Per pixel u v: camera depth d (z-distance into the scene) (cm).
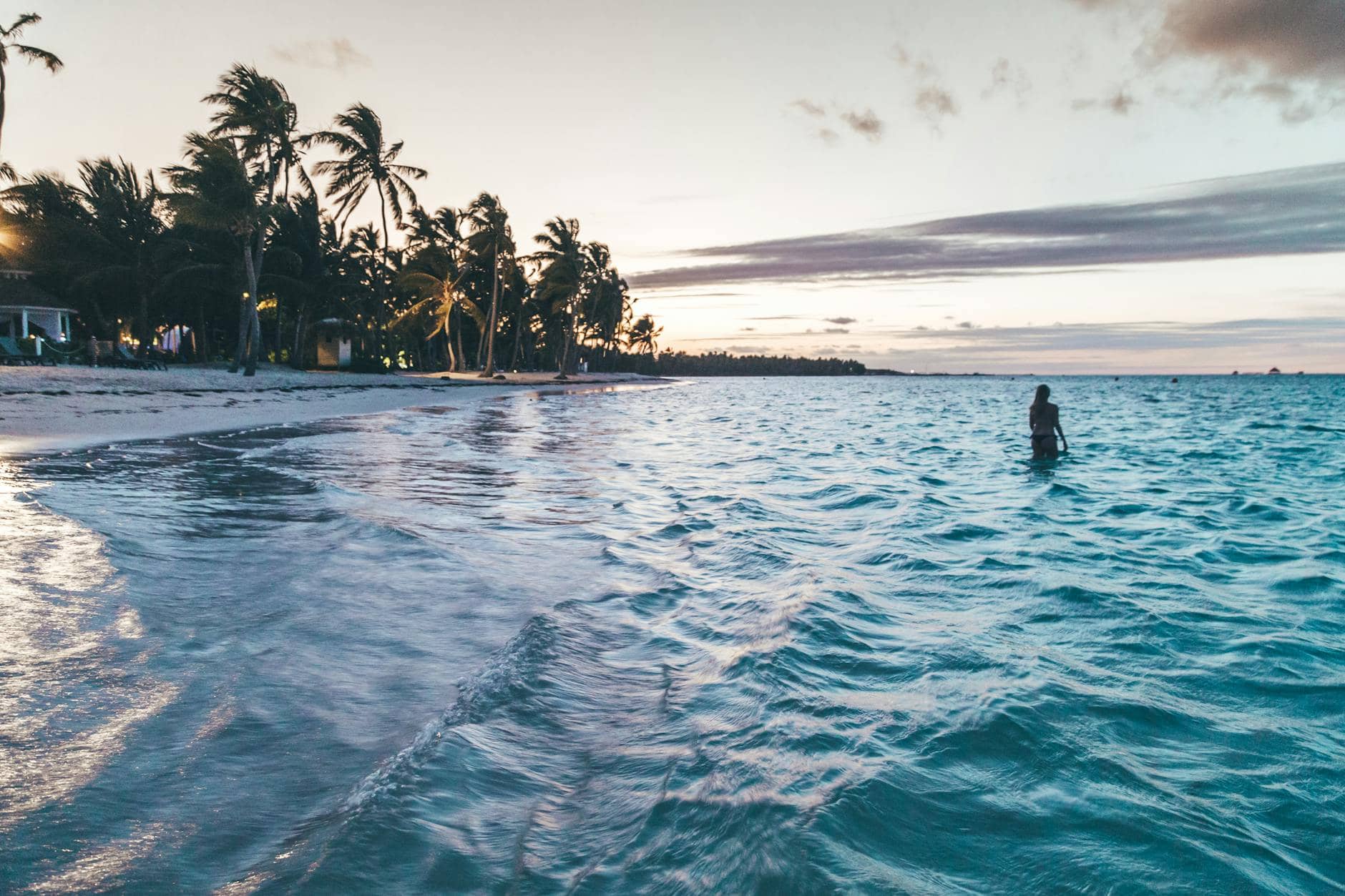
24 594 413
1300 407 5328
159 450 1150
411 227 5450
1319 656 415
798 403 5712
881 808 240
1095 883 209
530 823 229
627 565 602
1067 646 428
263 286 3644
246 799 231
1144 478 1434
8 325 3086
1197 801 257
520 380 6222
